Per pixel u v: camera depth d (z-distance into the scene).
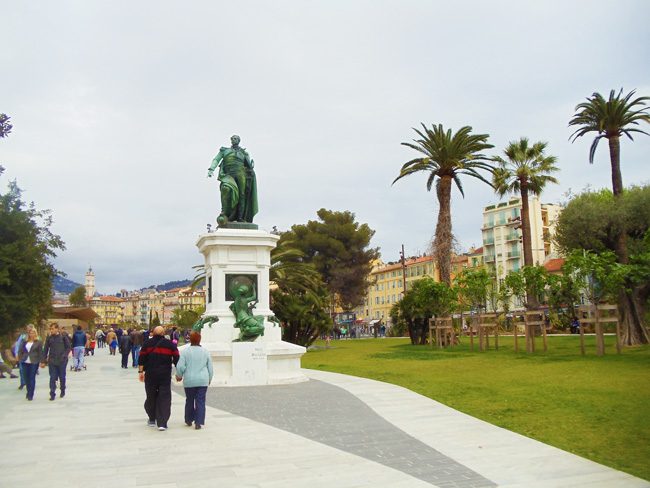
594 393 12.38
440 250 36.06
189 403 9.74
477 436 8.83
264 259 18.03
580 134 32.38
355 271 60.31
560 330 45.38
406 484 6.39
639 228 31.09
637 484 6.27
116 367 25.83
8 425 10.02
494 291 29.77
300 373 16.72
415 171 37.16
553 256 72.62
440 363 21.59
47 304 38.72
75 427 9.80
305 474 6.78
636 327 26.34
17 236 32.75
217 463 7.29
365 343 44.28
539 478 6.57
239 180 19.16
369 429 9.44
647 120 30.23
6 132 14.65
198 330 17.08
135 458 7.56
